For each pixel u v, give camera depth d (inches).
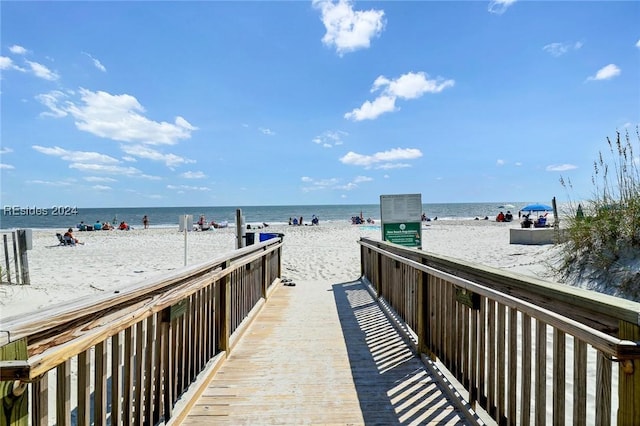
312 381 124.6
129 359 78.2
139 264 450.3
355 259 466.9
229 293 151.0
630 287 207.2
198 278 115.0
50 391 128.3
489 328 92.0
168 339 96.0
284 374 130.5
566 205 299.9
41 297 266.5
